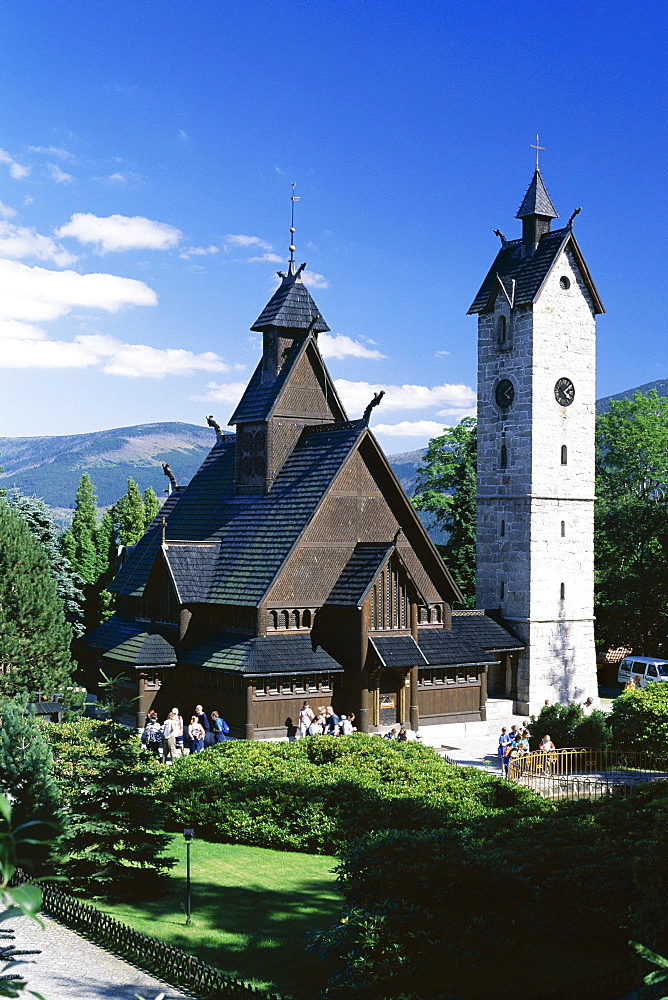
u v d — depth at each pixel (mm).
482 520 64750
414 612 53312
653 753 45875
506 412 63531
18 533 47438
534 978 20422
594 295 64312
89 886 26062
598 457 95688
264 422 57562
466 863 20219
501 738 44938
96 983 19984
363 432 54281
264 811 32375
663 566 75125
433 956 19250
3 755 25984
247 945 23094
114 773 25953
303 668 50312
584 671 63906
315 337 59312
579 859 23234
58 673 46719
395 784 32938
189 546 56062
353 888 21141
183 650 53750
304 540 52500
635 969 18562
